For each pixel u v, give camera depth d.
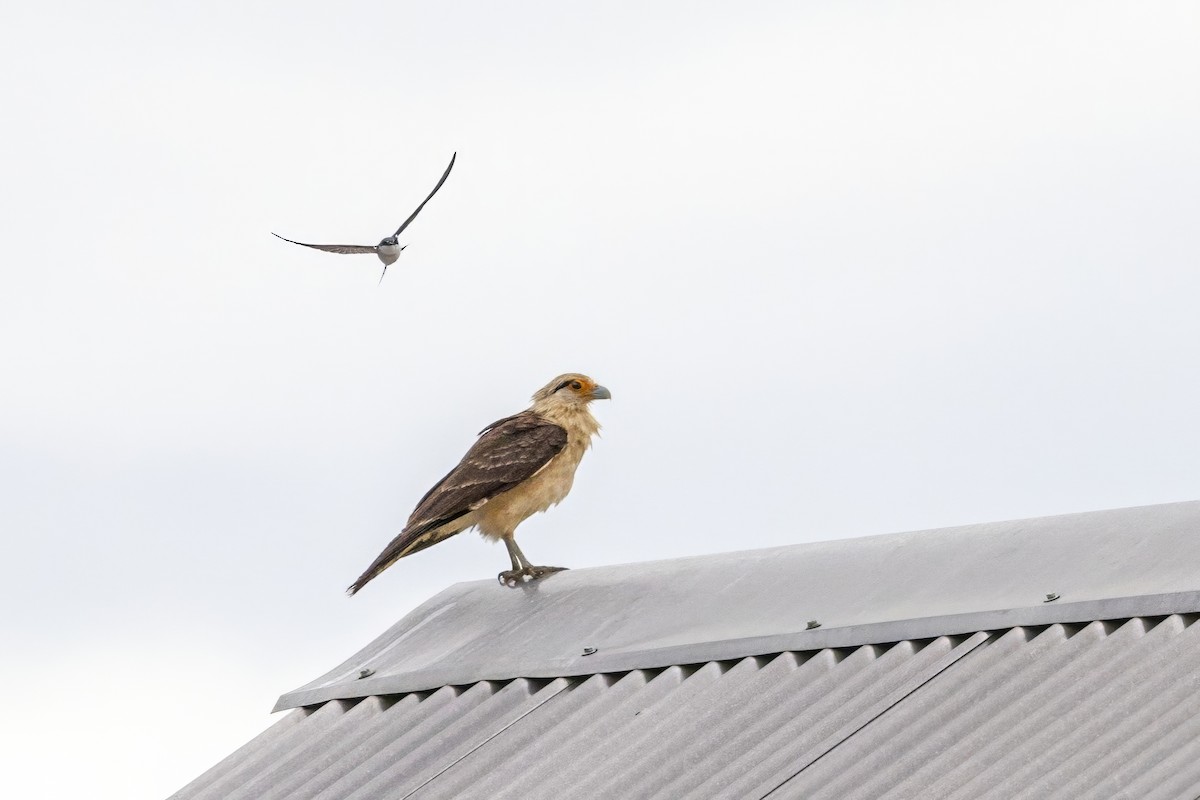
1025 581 12.45
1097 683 10.93
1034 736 10.62
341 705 14.30
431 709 13.64
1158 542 12.29
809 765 11.20
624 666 13.17
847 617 12.75
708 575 14.27
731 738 11.84
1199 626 11.08
